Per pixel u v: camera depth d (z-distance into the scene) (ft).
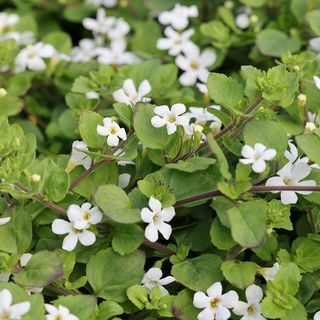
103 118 1.82
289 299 1.70
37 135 2.15
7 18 2.41
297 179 1.77
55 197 1.75
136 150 1.80
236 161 1.89
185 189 1.77
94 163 1.81
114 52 2.31
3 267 1.71
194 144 1.78
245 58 2.31
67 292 1.74
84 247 1.79
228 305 1.71
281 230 1.90
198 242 1.81
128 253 1.76
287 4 2.31
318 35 2.15
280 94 1.77
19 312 1.59
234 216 1.67
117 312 1.71
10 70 2.22
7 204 1.82
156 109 1.80
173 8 2.44
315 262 1.78
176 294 1.79
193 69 2.22
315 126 1.86
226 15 2.30
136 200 1.77
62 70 2.25
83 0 2.57
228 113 1.96
